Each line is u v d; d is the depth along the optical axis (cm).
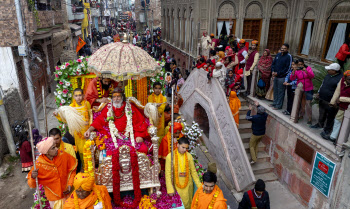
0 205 709
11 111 916
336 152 576
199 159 935
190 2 1681
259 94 904
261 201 488
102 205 373
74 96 481
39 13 1208
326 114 661
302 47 1384
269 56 874
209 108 933
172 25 2375
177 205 438
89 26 3325
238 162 767
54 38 1509
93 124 439
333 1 1115
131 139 432
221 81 867
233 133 787
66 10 1909
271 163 842
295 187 727
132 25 5438
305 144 674
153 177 432
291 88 743
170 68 1546
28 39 1017
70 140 531
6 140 914
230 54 953
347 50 705
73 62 566
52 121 1159
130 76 430
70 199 368
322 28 1184
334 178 590
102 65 427
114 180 405
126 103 458
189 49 1678
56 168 400
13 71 998
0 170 841
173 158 478
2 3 876
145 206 420
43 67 1409
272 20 1487
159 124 583
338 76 607
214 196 409
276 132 802
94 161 412
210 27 1541
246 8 1488
